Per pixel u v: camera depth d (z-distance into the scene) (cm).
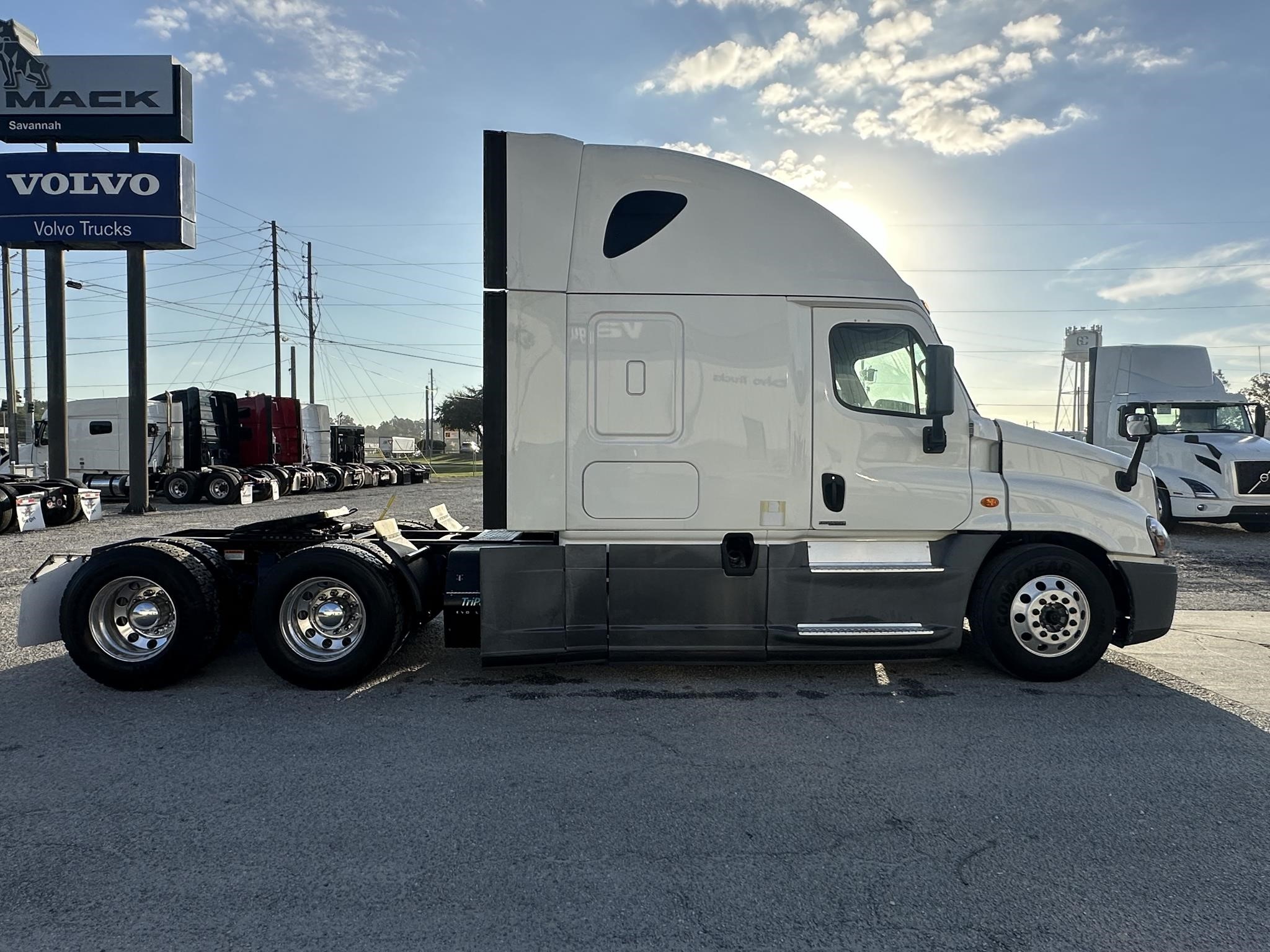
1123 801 357
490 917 266
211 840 317
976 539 517
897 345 513
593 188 499
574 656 503
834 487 505
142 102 1734
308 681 504
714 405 499
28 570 994
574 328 494
